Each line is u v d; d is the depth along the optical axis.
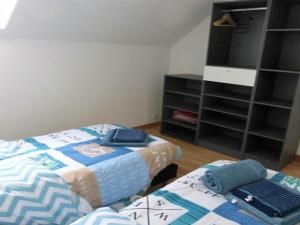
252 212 1.30
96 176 1.73
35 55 2.67
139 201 1.35
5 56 2.46
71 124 3.20
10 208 1.30
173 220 1.21
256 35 3.32
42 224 1.38
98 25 2.89
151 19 3.23
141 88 4.00
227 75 3.11
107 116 3.62
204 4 3.39
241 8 3.29
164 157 2.22
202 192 1.47
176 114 3.89
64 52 2.91
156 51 4.05
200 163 3.03
